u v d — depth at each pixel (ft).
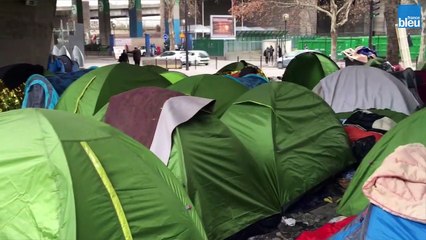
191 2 203.00
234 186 16.52
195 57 125.59
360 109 27.25
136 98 18.29
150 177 12.44
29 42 53.42
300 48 152.97
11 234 10.66
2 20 49.75
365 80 29.12
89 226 10.70
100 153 11.89
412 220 10.42
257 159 18.81
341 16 120.47
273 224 17.53
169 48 174.60
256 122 19.77
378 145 18.11
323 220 18.13
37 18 54.49
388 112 26.22
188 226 12.48
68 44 82.94
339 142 21.97
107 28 203.82
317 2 132.26
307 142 20.49
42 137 11.65
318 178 20.03
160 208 12.08
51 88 27.35
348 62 49.42
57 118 12.46
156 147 16.25
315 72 42.47
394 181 10.85
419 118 17.58
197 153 16.01
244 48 170.50
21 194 10.94
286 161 19.26
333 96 29.25
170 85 28.91
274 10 189.16
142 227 11.55
